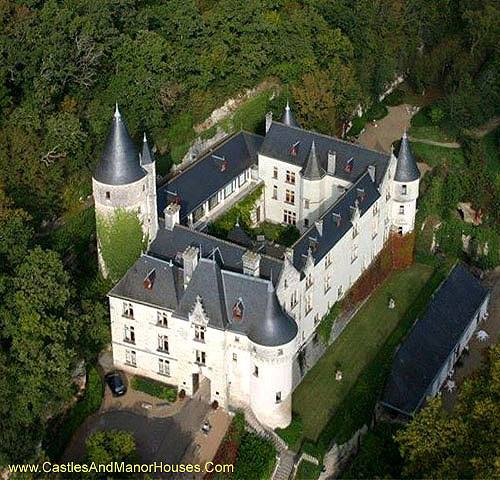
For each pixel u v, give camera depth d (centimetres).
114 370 12531
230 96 17712
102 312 12288
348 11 19300
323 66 18700
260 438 11638
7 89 13888
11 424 10638
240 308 11406
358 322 14162
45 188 13762
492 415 10206
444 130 19388
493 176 18038
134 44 15475
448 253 16875
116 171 12275
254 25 17462
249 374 11631
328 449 11750
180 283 11806
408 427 10588
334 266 13262
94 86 15375
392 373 12925
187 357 11912
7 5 13900
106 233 12762
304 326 12662
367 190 14150
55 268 11556
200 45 17100
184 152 16550
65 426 11456
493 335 14938
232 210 14950
